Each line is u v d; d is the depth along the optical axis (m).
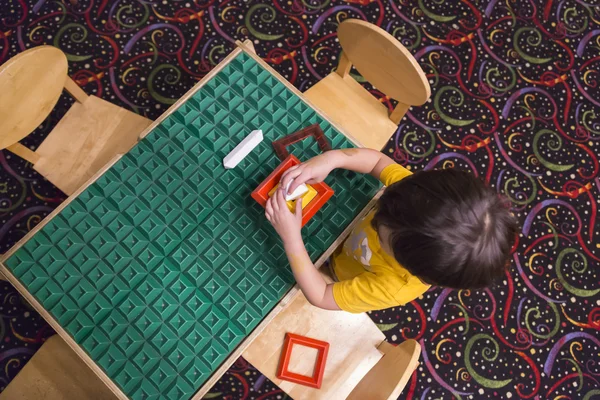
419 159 1.80
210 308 1.00
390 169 1.06
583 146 1.90
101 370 0.95
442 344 1.66
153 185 1.04
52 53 1.06
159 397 0.95
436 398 1.62
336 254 1.27
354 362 1.26
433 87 1.87
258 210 1.05
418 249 0.80
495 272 0.83
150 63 1.74
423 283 0.98
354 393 1.16
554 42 1.99
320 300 1.03
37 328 1.51
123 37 1.75
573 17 2.03
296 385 1.24
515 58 1.95
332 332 1.27
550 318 1.73
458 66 1.90
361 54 1.20
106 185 1.03
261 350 1.23
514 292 1.74
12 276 0.98
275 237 1.04
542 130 1.89
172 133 1.06
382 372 1.05
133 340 0.97
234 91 1.10
